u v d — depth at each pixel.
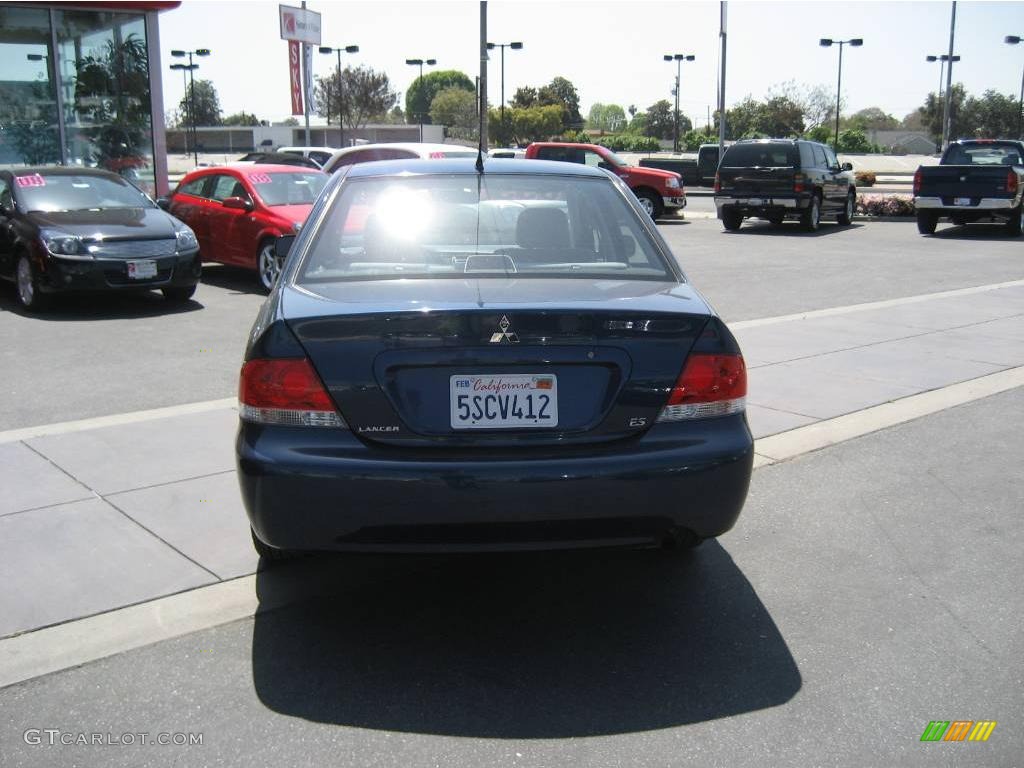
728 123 80.25
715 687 3.20
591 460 3.18
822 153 22.36
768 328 9.41
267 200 12.27
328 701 3.11
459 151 17.48
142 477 5.09
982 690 3.17
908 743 2.88
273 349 3.23
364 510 3.14
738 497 3.36
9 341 8.89
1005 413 6.50
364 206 4.10
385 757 2.81
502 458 3.16
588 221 4.11
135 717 3.03
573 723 2.99
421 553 3.23
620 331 3.23
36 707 3.08
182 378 7.40
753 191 21.08
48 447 5.59
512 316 3.17
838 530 4.56
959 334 9.10
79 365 7.86
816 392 6.96
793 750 2.85
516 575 4.09
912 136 93.31
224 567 4.09
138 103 17.50
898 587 3.96
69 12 16.55
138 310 10.70
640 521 3.25
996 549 4.34
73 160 17.00
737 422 3.39
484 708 3.07
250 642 3.50
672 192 24.05
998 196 19.03
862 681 3.23
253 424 3.27
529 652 3.44
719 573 4.11
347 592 3.91
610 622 3.67
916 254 16.44
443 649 3.46
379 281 3.68
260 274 12.15
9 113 16.38
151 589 3.87
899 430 6.12
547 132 86.81
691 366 3.31
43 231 10.29
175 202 13.79
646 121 120.00
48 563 4.07
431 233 3.97
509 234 3.98
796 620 3.68
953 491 5.07
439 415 3.20
